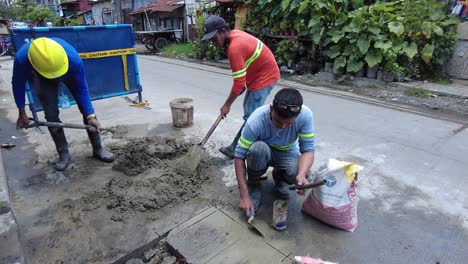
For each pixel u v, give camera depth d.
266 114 2.19
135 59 5.02
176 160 3.27
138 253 2.12
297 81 7.30
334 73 7.16
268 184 2.86
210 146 3.62
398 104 5.40
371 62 6.46
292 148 2.48
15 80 2.67
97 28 4.43
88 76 4.56
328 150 3.56
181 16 15.00
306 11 7.48
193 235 2.20
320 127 4.26
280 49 8.26
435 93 5.88
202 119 4.57
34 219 2.39
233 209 2.48
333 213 2.20
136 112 4.94
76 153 3.48
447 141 3.80
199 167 3.09
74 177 2.98
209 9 11.00
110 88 4.86
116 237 2.20
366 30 6.60
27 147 3.64
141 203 2.52
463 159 3.34
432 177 2.99
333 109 5.07
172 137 3.90
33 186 2.84
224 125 4.31
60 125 2.85
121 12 21.58
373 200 2.64
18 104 2.77
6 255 1.98
